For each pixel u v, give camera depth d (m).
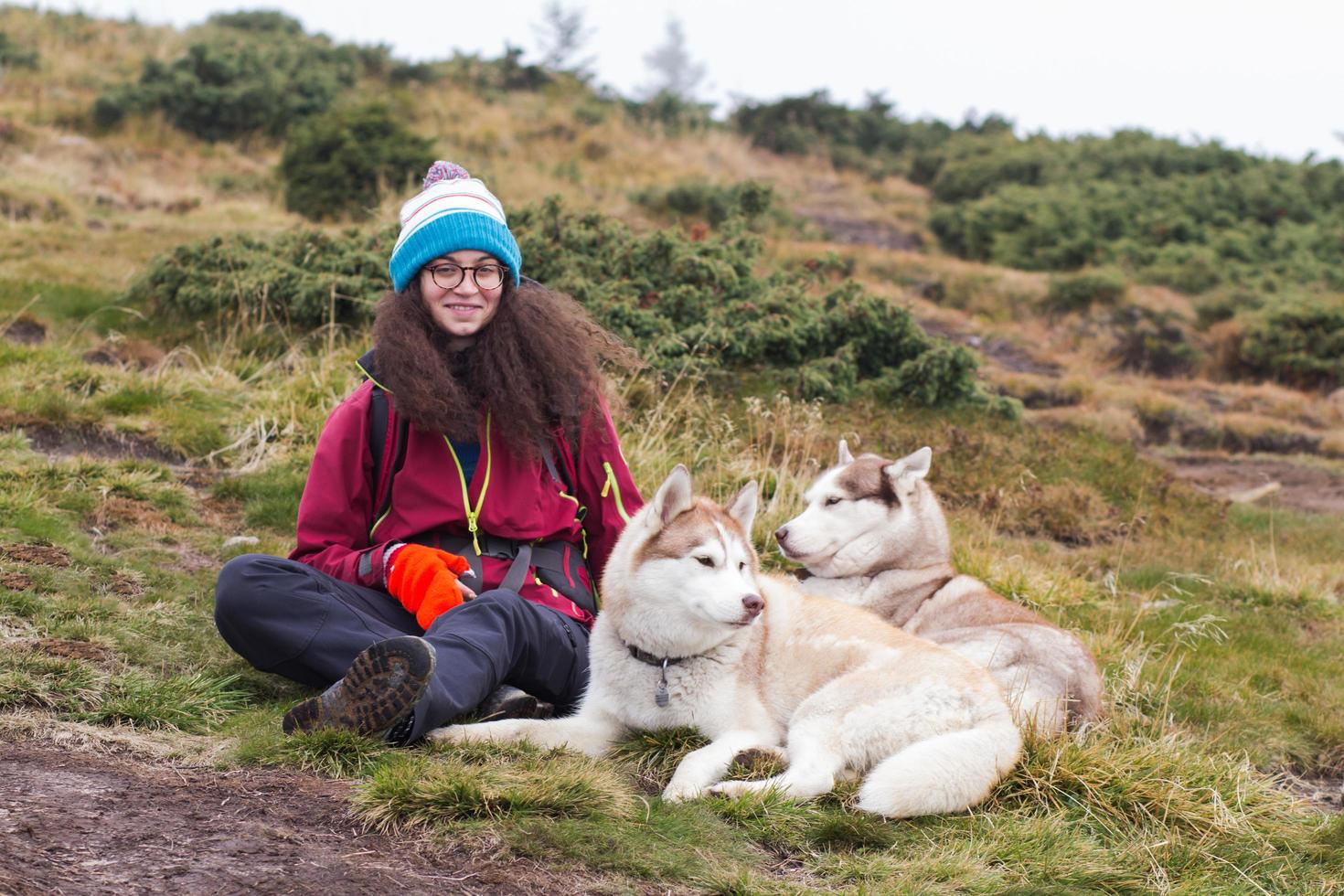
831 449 8.10
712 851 2.94
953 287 19.45
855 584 5.12
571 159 23.22
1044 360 16.50
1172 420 14.38
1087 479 9.44
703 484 6.89
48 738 3.12
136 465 6.17
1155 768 3.80
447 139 22.95
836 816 3.20
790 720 3.69
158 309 9.58
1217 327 18.55
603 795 3.05
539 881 2.65
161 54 25.36
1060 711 4.08
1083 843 3.28
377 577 3.64
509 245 3.93
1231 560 8.06
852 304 9.77
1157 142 29.17
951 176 27.98
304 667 3.54
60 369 7.40
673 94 31.42
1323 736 5.00
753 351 9.00
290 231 10.28
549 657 3.71
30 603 4.06
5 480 5.54
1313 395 17.09
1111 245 22.12
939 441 9.01
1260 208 24.80
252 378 8.04
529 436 3.82
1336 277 21.00
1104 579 7.27
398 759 3.11
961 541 7.01
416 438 3.80
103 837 2.52
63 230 12.84
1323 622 7.08
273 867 2.49
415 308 3.87
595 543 4.18
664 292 9.16
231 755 3.11
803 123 32.66
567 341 3.97
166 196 16.19
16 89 21.36
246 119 21.20
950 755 3.30
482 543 3.81
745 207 10.73
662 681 3.57
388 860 2.62
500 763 3.17
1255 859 3.43
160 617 4.21
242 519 5.87
